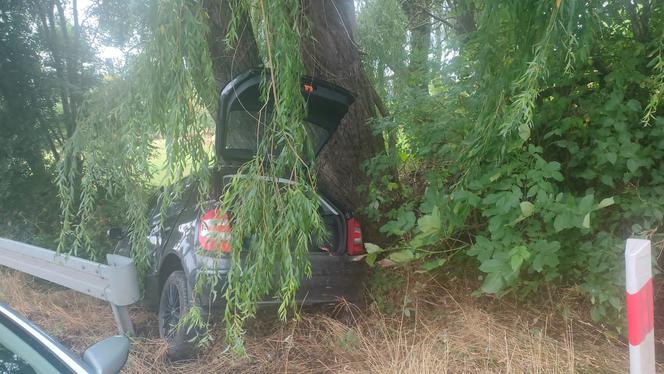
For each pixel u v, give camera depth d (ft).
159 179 15.97
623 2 15.65
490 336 14.98
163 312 17.21
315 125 17.19
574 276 16.34
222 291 14.74
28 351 9.08
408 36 27.55
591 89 16.26
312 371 15.12
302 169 13.37
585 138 16.20
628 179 15.23
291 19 15.28
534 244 14.39
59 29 27.81
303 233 12.82
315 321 17.06
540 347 14.24
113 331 18.10
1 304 10.52
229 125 16.25
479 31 14.42
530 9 13.05
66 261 17.60
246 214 12.80
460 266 18.13
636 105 14.83
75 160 16.39
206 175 13.97
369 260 16.38
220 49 17.93
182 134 13.50
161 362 15.74
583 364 14.08
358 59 20.93
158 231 18.53
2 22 25.70
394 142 20.08
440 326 16.42
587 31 12.70
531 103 11.82
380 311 17.34
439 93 18.93
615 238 15.17
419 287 18.17
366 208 19.26
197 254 14.98
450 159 17.48
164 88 13.73
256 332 16.88
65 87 26.78
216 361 15.71
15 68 25.94
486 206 15.19
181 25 13.52
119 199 22.27
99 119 16.16
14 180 25.45
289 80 13.37
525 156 14.90
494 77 14.29
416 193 19.98
